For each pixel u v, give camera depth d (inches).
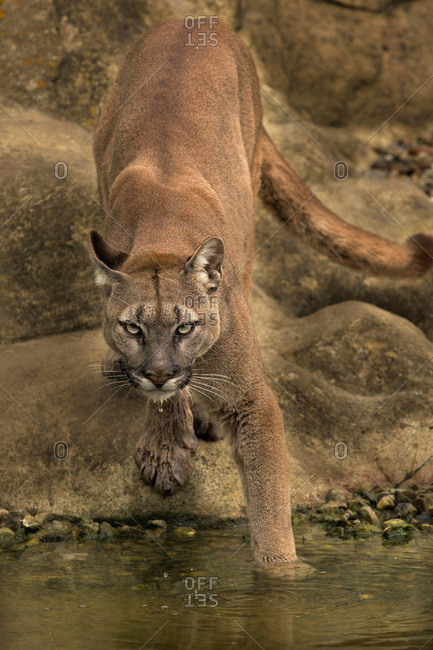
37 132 449.4
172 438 319.0
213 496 320.5
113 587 251.4
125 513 313.1
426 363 406.3
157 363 256.4
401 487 350.3
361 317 424.2
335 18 623.5
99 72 514.3
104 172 342.6
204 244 257.1
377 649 208.8
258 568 265.4
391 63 639.1
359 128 641.6
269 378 377.7
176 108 317.7
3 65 493.7
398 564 271.9
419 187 590.6
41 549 286.7
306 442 360.2
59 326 398.3
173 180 294.0
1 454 324.5
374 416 376.2
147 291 257.3
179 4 574.6
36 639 213.9
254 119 366.6
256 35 594.6
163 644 212.1
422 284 477.4
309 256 478.6
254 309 443.8
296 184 388.2
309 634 218.4
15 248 398.6
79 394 348.5
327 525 314.3
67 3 527.2
